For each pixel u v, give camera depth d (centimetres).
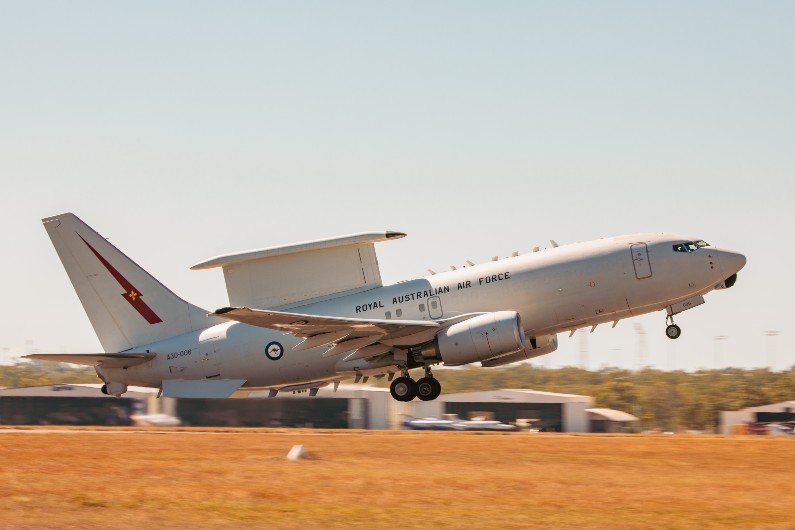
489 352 9788
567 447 8012
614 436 9231
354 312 10444
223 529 4609
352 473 6309
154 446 7944
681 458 7294
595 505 5319
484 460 7100
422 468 6600
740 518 4956
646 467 6769
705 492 5725
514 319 9750
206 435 9119
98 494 5528
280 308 10719
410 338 10069
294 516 4925
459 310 10206
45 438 8394
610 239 10369
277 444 8194
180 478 6091
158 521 4778
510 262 10369
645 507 5262
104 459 7038
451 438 8838
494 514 5022
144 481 5975
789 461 7125
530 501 5422
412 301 10325
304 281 10719
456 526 4716
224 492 5609
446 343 9825
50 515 4919
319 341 9869
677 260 10106
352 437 8888
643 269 10088
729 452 7656
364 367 10488
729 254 10194
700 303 10381
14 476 6144
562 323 10269
